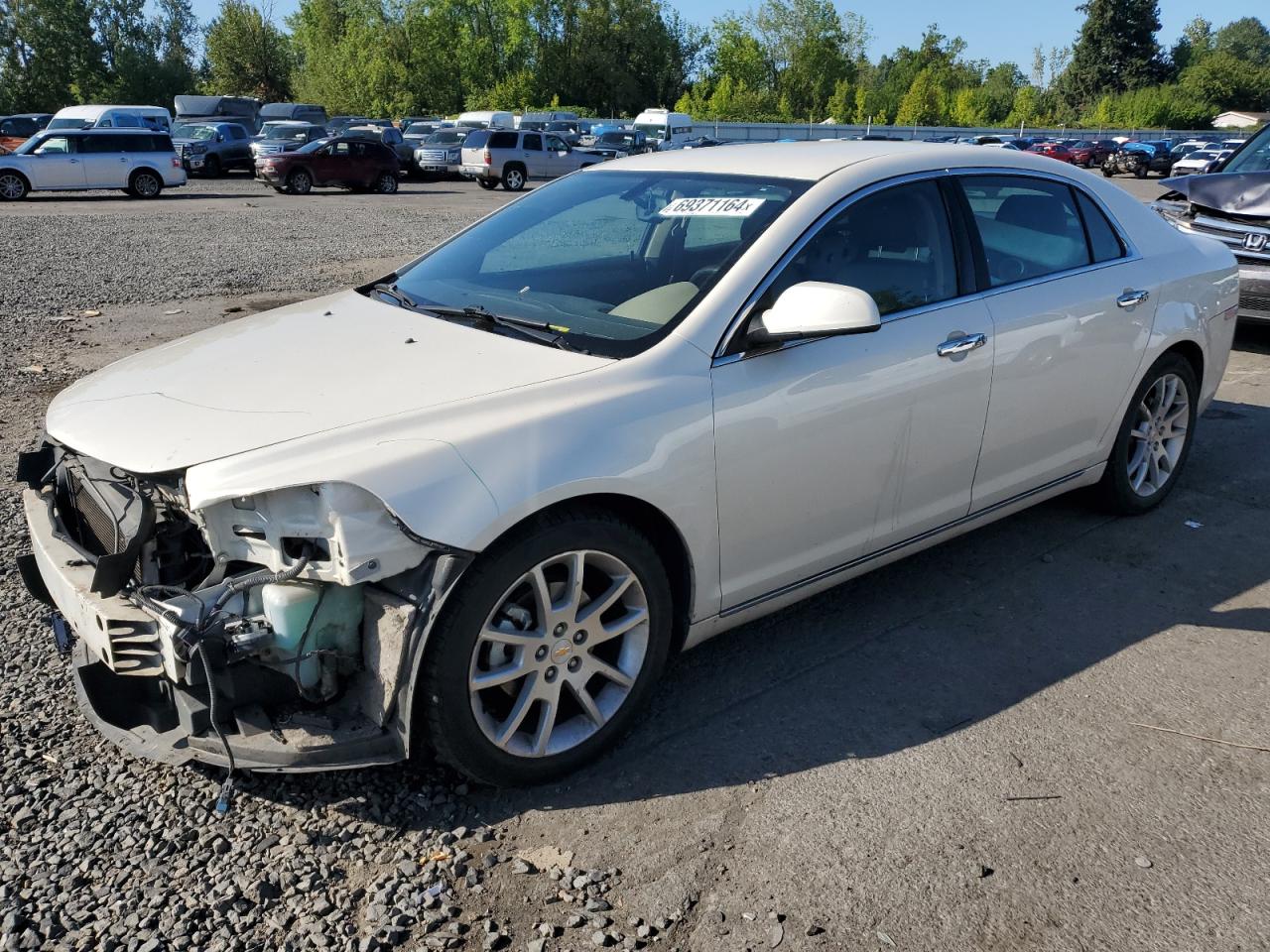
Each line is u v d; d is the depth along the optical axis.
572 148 30.25
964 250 3.64
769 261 3.10
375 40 72.06
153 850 2.52
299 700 2.57
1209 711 3.19
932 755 2.95
